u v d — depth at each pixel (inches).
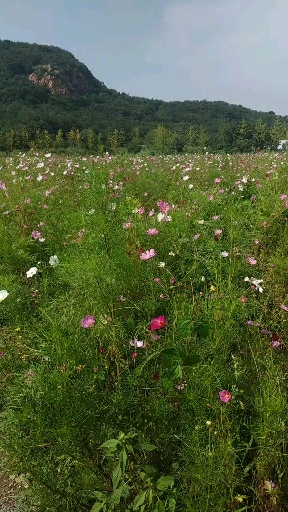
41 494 66.4
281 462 65.2
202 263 122.1
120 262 111.0
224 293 93.8
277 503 62.9
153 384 79.1
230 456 63.5
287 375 80.4
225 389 77.0
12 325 107.8
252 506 63.5
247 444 67.8
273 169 269.6
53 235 163.6
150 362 86.4
